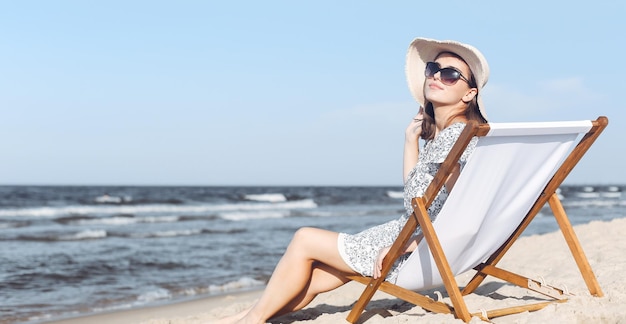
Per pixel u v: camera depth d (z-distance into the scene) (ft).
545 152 10.64
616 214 88.33
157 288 26.27
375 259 11.06
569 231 11.93
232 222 78.43
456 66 11.09
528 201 11.32
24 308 22.08
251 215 92.58
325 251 11.54
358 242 11.49
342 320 12.29
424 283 11.23
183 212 104.47
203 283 27.45
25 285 27.25
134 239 51.83
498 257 12.50
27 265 33.83
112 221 78.33
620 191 225.56
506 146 9.86
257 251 40.47
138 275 30.17
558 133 10.37
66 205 107.55
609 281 14.67
